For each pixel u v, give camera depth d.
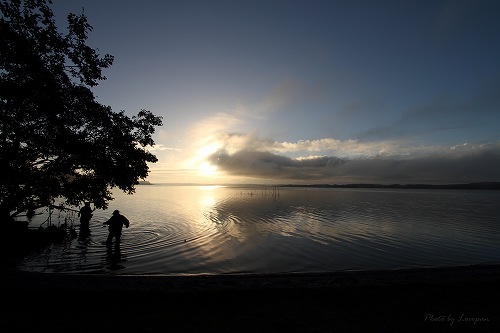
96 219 31.59
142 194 110.44
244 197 89.38
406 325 7.57
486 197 107.25
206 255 17.30
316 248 19.73
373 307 8.76
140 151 18.45
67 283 10.62
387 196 105.62
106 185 18.88
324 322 7.66
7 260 15.16
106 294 9.27
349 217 37.44
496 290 10.41
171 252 17.72
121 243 19.89
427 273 13.03
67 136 14.91
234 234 24.69
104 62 16.44
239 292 9.74
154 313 8.07
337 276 12.38
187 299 9.11
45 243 19.11
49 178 16.50
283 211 44.78
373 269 15.05
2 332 6.74
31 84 13.76
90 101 16.33
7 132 14.46
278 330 7.14
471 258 17.55
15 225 19.17
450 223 32.50
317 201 70.44
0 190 14.82
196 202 65.12
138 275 12.69
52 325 7.20
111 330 7.00
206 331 7.03
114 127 17.05
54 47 15.08
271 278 11.94
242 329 7.17
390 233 25.73
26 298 8.86
